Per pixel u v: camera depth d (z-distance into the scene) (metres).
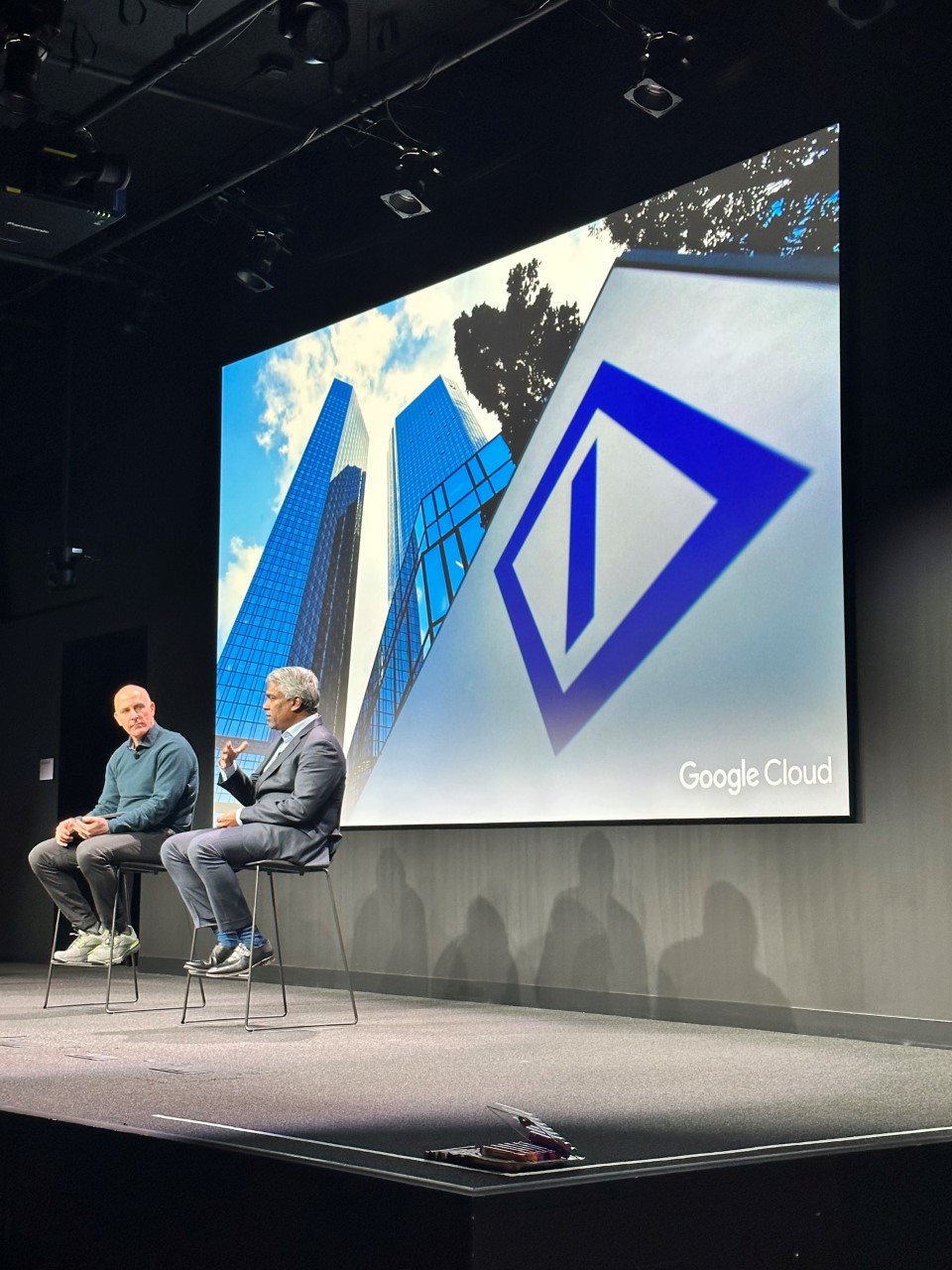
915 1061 3.52
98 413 7.65
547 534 5.09
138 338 7.40
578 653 4.93
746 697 4.43
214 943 6.53
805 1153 2.29
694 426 4.66
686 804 4.56
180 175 6.56
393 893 5.61
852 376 4.32
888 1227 2.36
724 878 4.50
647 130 4.99
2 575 8.39
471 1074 3.17
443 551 5.48
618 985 4.77
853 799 4.15
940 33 4.19
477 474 5.39
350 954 5.77
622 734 4.77
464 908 5.31
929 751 4.04
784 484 4.39
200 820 6.72
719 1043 3.91
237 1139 2.35
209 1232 2.30
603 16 5.12
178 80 5.66
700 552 4.60
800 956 4.28
